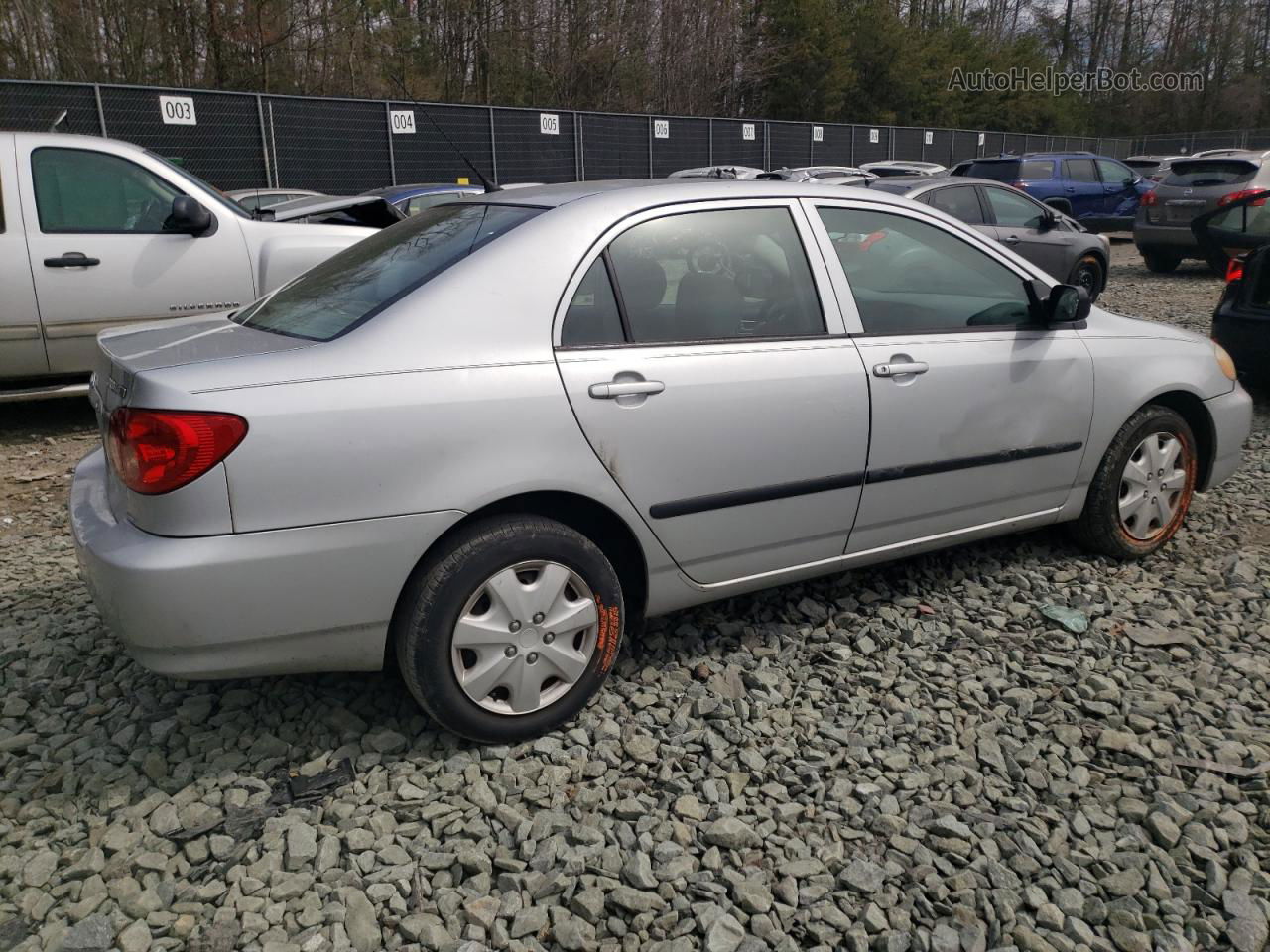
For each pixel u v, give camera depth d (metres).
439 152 18.59
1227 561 4.31
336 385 2.66
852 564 3.67
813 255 3.48
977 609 3.90
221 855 2.55
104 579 2.61
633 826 2.68
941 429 3.65
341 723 3.10
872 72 41.38
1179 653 3.55
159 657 2.62
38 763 2.93
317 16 24.22
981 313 3.85
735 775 2.86
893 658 3.54
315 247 6.91
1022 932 2.31
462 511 2.77
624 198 3.20
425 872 2.50
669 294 3.19
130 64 22.02
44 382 6.55
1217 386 4.43
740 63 35.25
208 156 15.77
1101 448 4.12
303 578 2.64
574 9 30.66
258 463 2.55
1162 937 2.30
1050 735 3.09
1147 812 2.72
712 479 3.19
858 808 2.75
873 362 3.48
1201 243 8.97
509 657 2.90
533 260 2.97
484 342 2.85
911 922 2.37
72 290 6.24
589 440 2.94
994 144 35.31
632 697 3.27
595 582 3.01
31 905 2.38
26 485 5.64
